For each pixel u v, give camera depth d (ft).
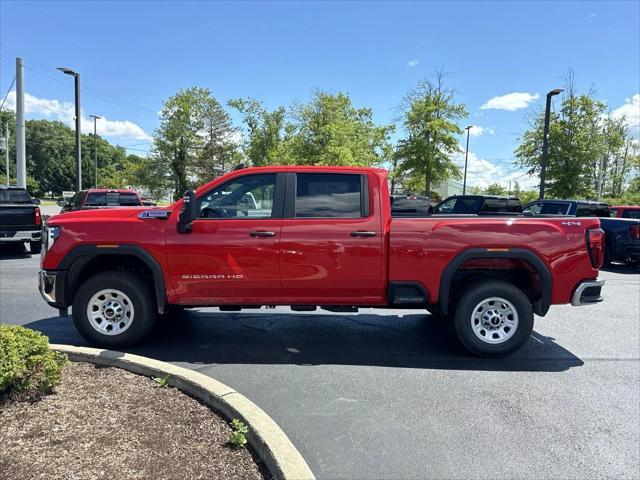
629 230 40.83
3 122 301.22
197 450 9.87
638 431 12.10
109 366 14.52
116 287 17.21
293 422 12.28
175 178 162.30
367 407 13.23
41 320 21.44
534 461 10.65
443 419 12.58
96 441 9.90
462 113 96.48
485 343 17.29
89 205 52.75
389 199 17.31
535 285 17.88
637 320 23.79
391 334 20.48
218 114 175.63
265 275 16.90
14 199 42.93
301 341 19.25
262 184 17.30
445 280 16.83
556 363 17.16
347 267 16.88
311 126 101.40
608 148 86.99
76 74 75.00
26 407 11.22
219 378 15.16
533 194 105.40
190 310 24.16
